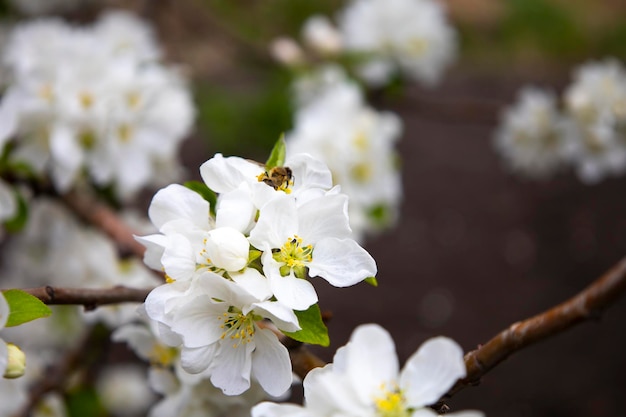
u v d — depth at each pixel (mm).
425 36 1007
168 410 506
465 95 1932
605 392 1261
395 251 1550
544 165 995
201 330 408
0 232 777
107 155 678
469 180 1768
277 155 434
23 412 636
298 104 994
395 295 1438
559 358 1339
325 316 445
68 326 749
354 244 408
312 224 414
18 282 863
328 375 370
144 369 1064
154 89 694
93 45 720
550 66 2191
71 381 688
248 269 405
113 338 517
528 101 967
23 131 656
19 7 1171
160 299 406
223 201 408
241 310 409
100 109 657
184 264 406
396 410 369
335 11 1709
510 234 1619
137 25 835
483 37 2250
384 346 375
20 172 661
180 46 1625
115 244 670
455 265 1529
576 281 1500
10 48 817
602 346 1362
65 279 707
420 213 1656
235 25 1390
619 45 2275
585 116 894
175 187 419
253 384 493
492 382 1287
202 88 1167
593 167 913
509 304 1439
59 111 653
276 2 1676
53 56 672
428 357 375
